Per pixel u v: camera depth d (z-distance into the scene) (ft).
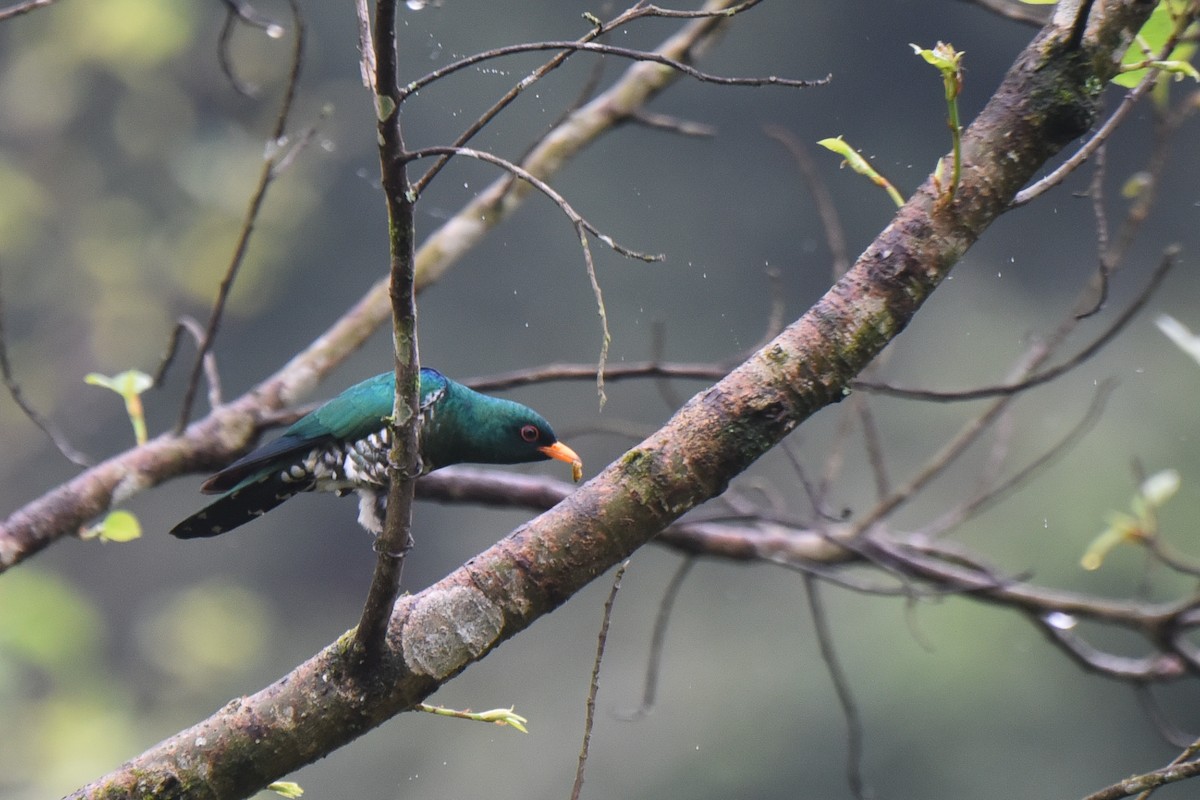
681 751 58.80
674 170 71.67
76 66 58.39
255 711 9.93
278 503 15.66
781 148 70.90
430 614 10.07
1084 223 66.59
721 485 10.20
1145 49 12.16
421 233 44.98
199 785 9.78
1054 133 10.49
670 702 61.21
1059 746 53.57
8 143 60.03
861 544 20.70
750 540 19.99
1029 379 17.62
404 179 8.77
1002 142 10.50
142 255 60.44
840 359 10.22
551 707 63.98
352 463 15.24
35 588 45.60
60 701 46.24
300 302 72.69
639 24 56.24
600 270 70.74
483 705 65.57
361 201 70.85
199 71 59.47
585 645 66.08
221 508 15.53
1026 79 10.61
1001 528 56.75
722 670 61.46
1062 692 54.24
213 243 59.88
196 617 60.44
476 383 17.49
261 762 9.85
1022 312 66.08
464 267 71.26
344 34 65.00
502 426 16.61
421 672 9.98
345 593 77.77
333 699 9.89
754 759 58.03
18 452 62.03
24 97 59.72
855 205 70.54
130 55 57.57
